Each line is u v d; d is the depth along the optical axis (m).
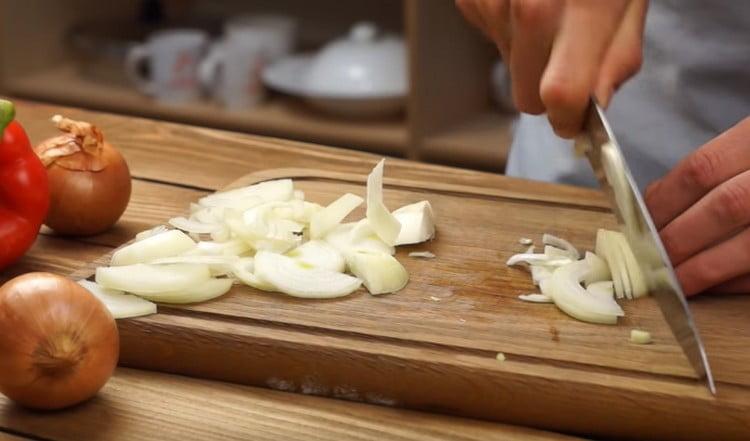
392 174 1.10
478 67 1.81
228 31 1.83
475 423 0.81
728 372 0.81
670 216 0.92
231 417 0.80
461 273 0.93
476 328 0.85
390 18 2.03
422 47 1.65
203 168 1.13
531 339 0.84
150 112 1.86
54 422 0.79
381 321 0.86
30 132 1.21
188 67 1.83
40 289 0.76
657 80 1.19
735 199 0.87
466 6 0.97
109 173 0.98
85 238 1.00
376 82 1.69
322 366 0.83
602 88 0.89
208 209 1.00
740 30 1.14
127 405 0.81
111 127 1.22
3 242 0.92
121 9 2.14
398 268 0.90
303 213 0.98
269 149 1.16
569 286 0.88
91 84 1.94
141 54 1.85
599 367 0.81
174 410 0.81
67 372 0.77
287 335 0.84
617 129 1.22
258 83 1.82
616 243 0.92
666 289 0.83
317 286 0.89
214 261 0.90
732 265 0.88
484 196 1.05
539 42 0.90
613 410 0.80
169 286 0.87
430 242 0.97
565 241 0.97
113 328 0.79
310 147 1.17
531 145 1.27
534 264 0.93
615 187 0.88
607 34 0.89
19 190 0.92
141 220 1.03
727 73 1.16
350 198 0.98
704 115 1.18
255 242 0.94
